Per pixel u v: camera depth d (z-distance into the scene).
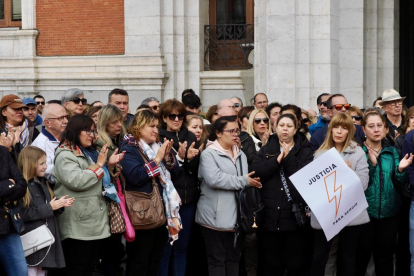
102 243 8.59
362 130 9.88
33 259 8.09
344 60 15.94
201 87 17.06
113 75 16.95
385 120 9.59
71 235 8.20
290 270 9.09
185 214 9.26
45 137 8.91
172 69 16.81
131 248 8.73
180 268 9.40
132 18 16.88
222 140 9.05
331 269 9.52
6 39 17.89
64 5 17.48
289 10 15.00
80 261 8.30
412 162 8.95
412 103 17.78
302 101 15.09
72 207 8.23
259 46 15.62
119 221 8.38
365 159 9.04
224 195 9.02
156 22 16.70
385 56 16.59
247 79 16.64
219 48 17.06
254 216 8.81
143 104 11.30
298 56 15.08
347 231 8.98
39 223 8.05
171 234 8.69
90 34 17.33
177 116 9.46
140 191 8.54
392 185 9.20
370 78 16.52
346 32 15.89
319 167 8.71
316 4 15.02
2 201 7.68
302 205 8.88
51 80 17.48
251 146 10.04
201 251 9.86
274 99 15.19
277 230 8.91
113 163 8.25
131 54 16.92
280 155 8.87
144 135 8.68
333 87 15.16
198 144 9.82
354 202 8.73
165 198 8.70
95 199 8.27
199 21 16.91
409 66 17.72
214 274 9.05
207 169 8.94
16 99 9.55
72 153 8.29
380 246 9.39
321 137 9.84
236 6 17.03
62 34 17.53
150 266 8.86
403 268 9.97
